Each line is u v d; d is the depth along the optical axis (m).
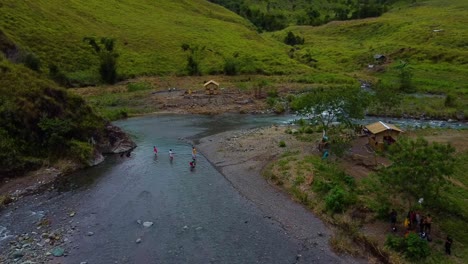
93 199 37.75
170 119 74.12
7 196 37.53
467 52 114.25
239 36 153.75
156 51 123.50
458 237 29.19
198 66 117.69
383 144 47.59
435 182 29.41
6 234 31.03
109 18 138.50
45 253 28.33
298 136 56.97
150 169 46.06
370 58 127.50
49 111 48.94
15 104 46.53
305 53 143.75
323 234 31.30
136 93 92.50
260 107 82.94
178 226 32.59
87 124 51.34
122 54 116.50
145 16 153.00
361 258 28.05
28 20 108.81
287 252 28.84
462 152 46.81
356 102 51.66
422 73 105.31
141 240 30.38
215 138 59.16
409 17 172.12
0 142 43.06
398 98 69.31
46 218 33.84
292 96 88.12
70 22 120.81
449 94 82.44
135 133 63.56
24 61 71.12
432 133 56.97
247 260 27.81
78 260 27.56
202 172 45.00
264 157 48.53
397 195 33.47
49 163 45.59
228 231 31.84
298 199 36.94
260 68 119.62
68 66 101.50
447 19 154.00
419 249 26.95
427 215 30.97
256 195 38.66
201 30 150.38
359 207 33.25
